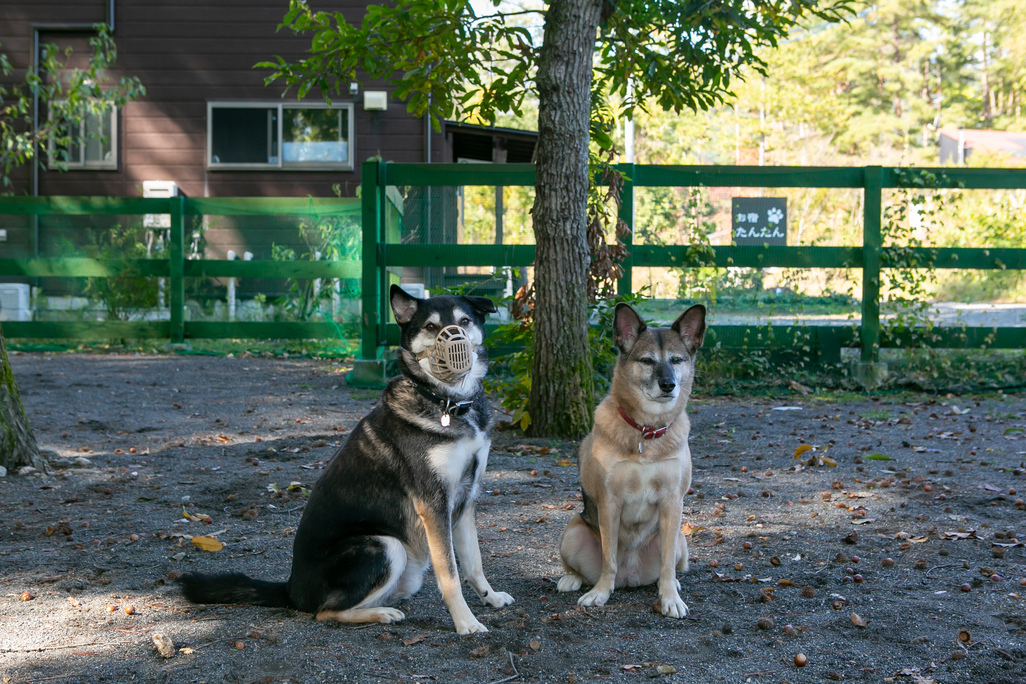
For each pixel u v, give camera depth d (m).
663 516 3.79
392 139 15.50
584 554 4.00
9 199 12.41
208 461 6.54
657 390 3.62
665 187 10.26
